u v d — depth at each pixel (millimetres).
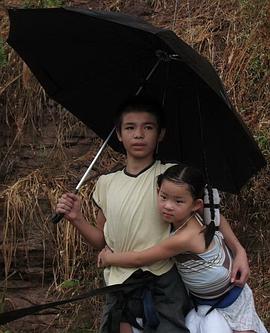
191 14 5484
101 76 3256
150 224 2996
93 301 4582
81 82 3283
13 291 4723
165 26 5438
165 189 2908
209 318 2982
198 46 5207
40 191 4770
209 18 5379
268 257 4555
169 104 3209
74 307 4605
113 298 3057
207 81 2779
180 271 3023
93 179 4617
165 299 2986
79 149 5039
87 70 3244
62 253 4637
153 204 3006
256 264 4547
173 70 3074
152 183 3043
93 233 3184
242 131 2955
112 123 3363
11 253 4695
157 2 5613
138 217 2996
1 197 4770
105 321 3082
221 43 5195
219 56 5125
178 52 2744
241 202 4656
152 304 2967
